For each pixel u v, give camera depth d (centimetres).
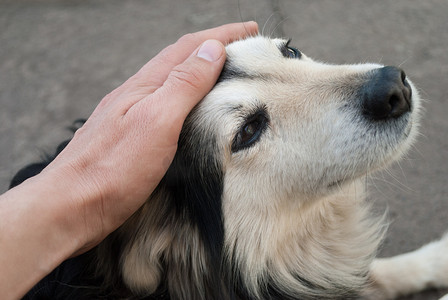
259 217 45
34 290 43
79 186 37
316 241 49
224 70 45
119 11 98
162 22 93
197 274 45
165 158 39
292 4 93
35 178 38
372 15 87
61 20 98
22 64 88
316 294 49
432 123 67
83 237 38
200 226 45
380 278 53
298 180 44
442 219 58
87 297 43
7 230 35
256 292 46
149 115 38
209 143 44
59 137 73
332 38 83
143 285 43
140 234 43
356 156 43
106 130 39
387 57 77
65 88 82
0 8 104
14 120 77
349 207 50
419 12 87
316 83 45
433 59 76
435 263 52
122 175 38
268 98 44
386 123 42
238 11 92
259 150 44
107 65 85
